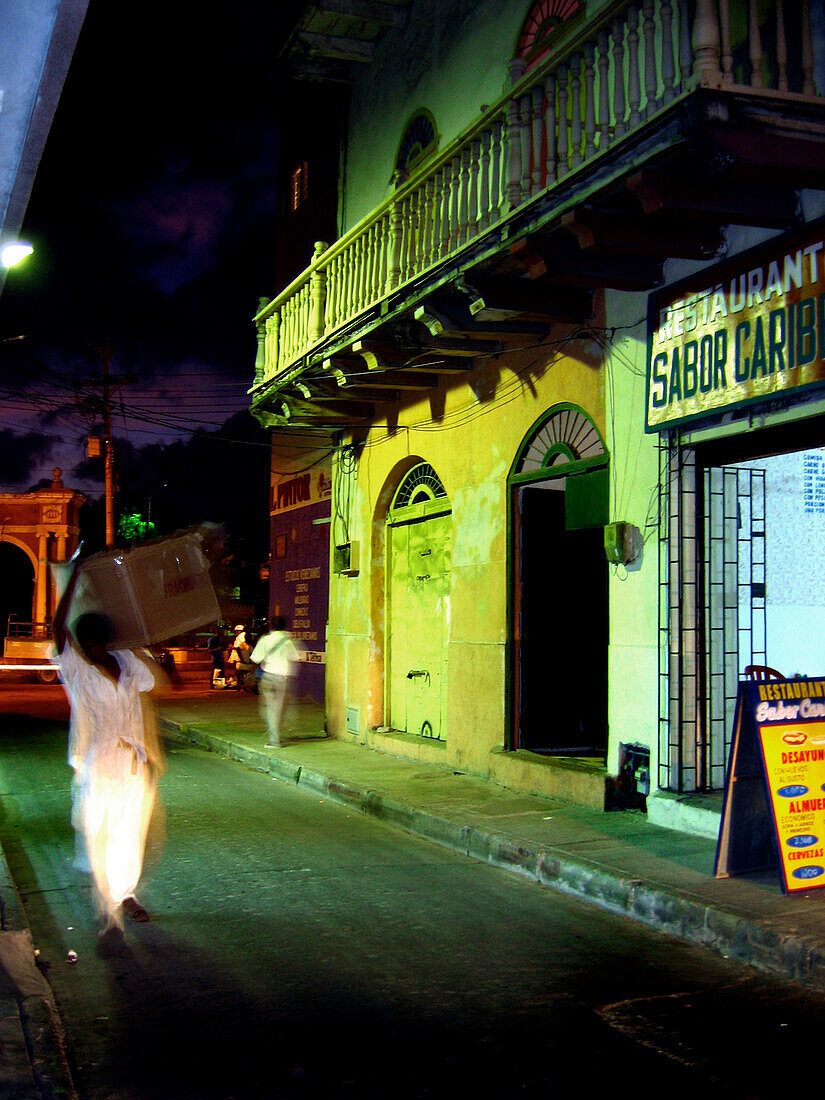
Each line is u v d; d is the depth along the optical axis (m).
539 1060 3.91
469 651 10.55
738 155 5.98
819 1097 3.62
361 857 7.47
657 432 7.89
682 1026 4.28
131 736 5.71
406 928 5.69
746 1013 4.44
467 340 10.01
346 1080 3.73
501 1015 4.38
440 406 11.45
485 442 10.48
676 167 6.38
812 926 5.14
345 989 4.69
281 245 18.27
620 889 6.09
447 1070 3.82
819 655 8.20
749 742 6.10
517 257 7.82
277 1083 3.70
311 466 18.97
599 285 7.91
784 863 5.75
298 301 12.84
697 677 7.74
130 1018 4.32
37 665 30.69
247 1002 4.51
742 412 7.09
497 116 8.33
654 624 7.93
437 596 11.79
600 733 10.15
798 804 5.85
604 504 8.59
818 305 6.41
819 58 6.50
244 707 18.75
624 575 8.30
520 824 7.81
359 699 13.13
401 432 12.38
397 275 9.91
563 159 7.48
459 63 11.44
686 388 7.55
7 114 3.13
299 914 5.94
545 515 10.08
